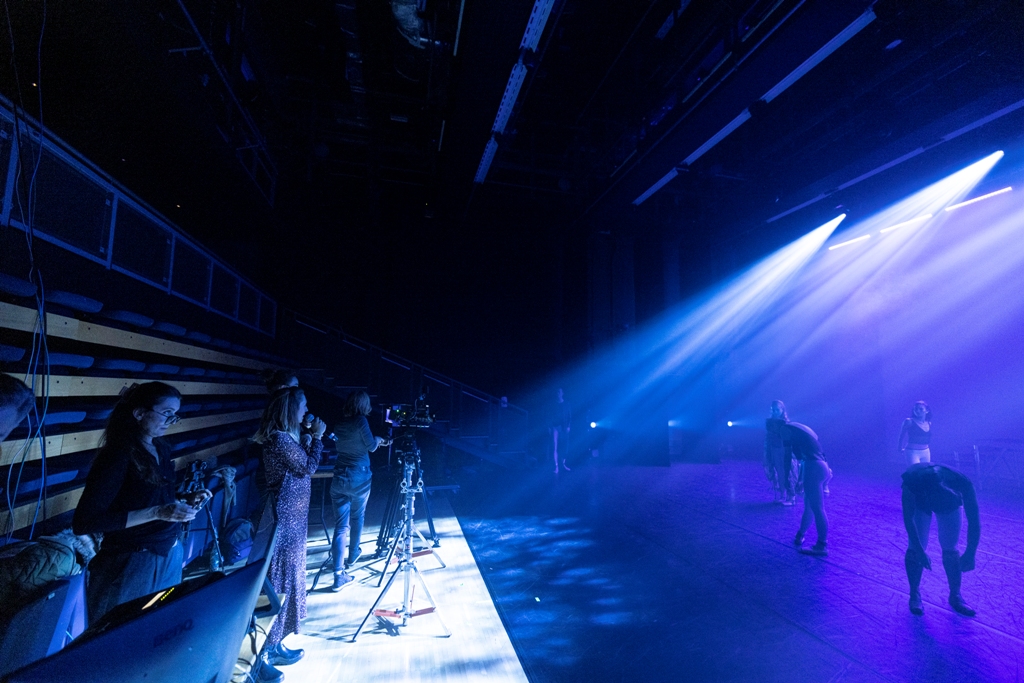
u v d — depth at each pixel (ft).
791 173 30.48
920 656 10.53
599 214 35.09
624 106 29.37
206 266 21.48
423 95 27.76
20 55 14.85
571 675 9.71
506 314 43.06
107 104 18.60
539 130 33.22
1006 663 10.26
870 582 14.51
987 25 18.22
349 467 14.15
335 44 24.97
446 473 33.60
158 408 7.02
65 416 9.38
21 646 4.22
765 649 10.81
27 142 10.11
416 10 19.86
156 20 15.42
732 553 17.08
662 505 24.52
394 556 15.96
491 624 11.76
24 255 10.17
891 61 20.97
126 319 12.15
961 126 21.67
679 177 35.01
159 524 7.18
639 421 40.52
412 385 35.29
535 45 18.22
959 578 12.51
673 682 9.58
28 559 5.13
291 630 9.49
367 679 9.37
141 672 2.18
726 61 19.84
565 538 18.75
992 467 32.76
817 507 16.97
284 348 34.94
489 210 42.14
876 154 25.03
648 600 13.26
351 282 40.63
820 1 15.40
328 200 40.52
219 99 21.43
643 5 21.53
